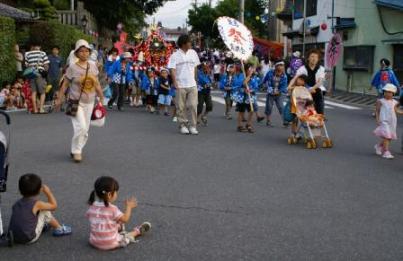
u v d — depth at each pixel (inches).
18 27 1020.5
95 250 203.2
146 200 267.9
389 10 1010.7
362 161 381.4
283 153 402.6
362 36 1092.5
